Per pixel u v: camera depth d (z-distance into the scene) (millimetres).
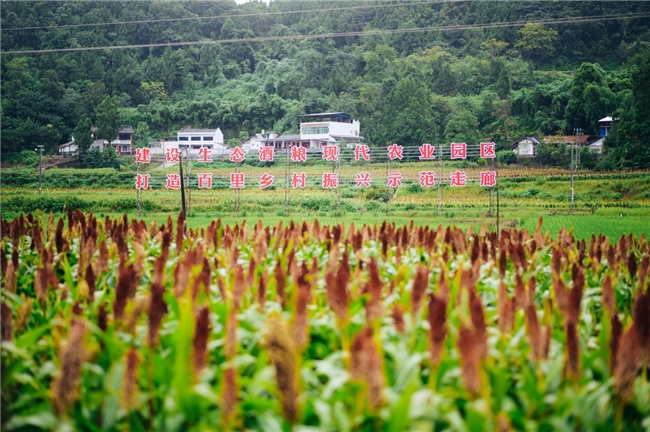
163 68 103000
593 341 5660
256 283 7266
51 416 4117
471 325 4914
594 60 98188
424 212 52219
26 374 5070
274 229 10648
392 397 3975
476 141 78500
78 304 5562
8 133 81125
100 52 102875
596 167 67625
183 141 88125
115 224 11234
